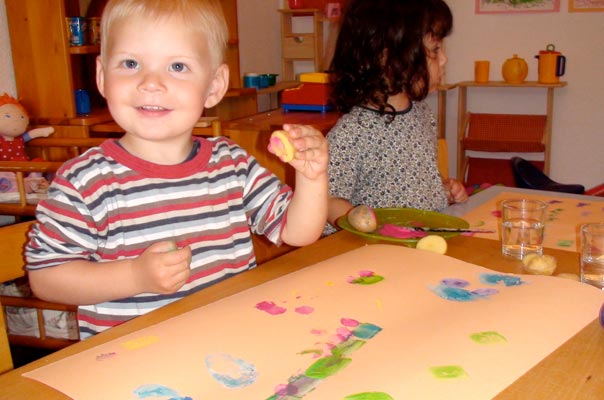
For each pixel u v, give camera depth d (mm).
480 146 3680
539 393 548
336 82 1596
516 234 945
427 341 636
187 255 754
